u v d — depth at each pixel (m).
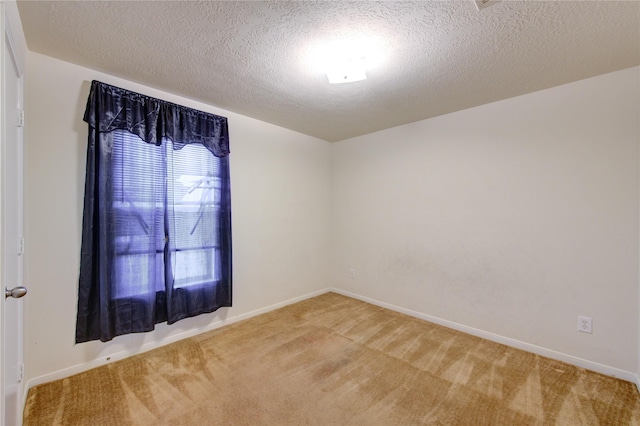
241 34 1.68
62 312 2.01
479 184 2.75
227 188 2.86
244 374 2.10
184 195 2.58
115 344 2.25
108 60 1.98
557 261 2.33
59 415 1.66
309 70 2.10
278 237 3.50
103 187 2.07
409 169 3.31
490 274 2.69
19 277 1.55
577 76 2.15
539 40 1.70
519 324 2.52
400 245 3.40
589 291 2.20
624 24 1.54
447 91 2.42
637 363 2.00
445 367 2.21
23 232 1.68
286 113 3.00
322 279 4.10
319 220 4.04
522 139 2.49
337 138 4.00
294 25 1.60
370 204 3.73
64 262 2.02
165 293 2.43
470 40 1.71
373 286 3.69
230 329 2.88
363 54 1.87
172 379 2.03
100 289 2.06
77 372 2.07
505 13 1.47
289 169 3.61
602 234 2.14
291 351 2.44
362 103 2.71
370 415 1.69
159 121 2.41
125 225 2.20
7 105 1.24
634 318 2.03
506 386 1.97
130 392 1.88
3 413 1.00
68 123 2.03
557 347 2.33
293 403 1.79
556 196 2.33
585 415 1.69
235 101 2.69
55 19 1.55
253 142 3.21
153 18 1.54
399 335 2.77
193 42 1.76
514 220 2.54
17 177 1.48
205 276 2.72
